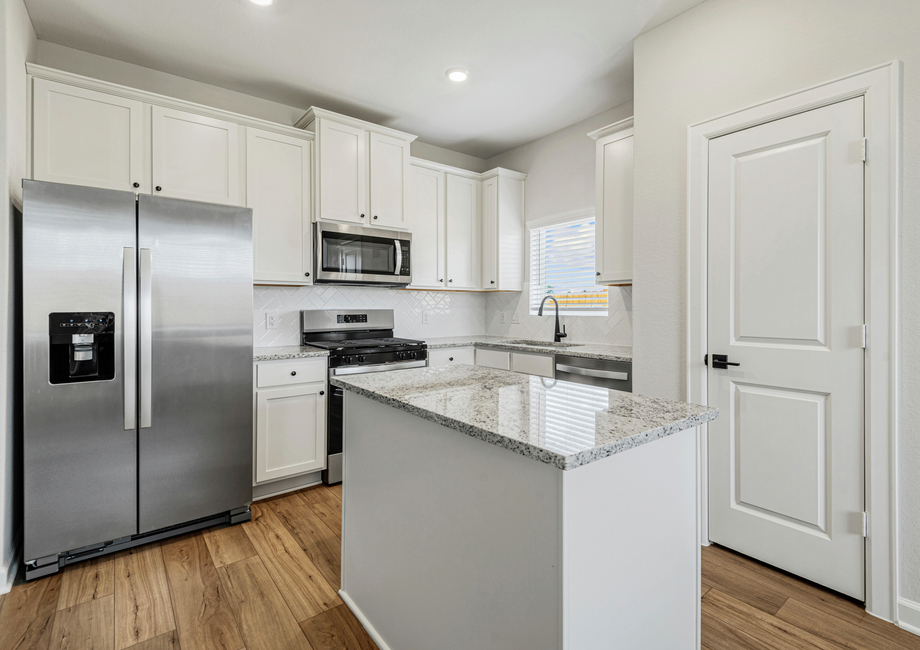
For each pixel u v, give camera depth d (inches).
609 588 39.6
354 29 92.0
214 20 88.7
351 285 132.5
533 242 156.0
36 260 71.3
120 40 95.0
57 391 73.5
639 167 93.2
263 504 103.3
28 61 85.9
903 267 62.6
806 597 69.0
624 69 107.3
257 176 110.1
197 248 86.1
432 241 145.7
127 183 93.1
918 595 62.0
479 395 54.7
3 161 69.9
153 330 81.7
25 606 66.6
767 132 74.9
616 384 105.1
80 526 76.2
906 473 62.7
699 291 83.7
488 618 43.1
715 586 71.8
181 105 99.4
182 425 85.3
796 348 72.4
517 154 159.6
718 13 81.5
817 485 70.8
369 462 62.8
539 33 93.4
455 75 109.6
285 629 62.9
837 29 68.2
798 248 71.9
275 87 115.3
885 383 63.7
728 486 81.5
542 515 37.3
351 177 123.1
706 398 83.4
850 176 66.5
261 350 115.5
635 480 42.0
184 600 68.7
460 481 46.4
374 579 61.8
